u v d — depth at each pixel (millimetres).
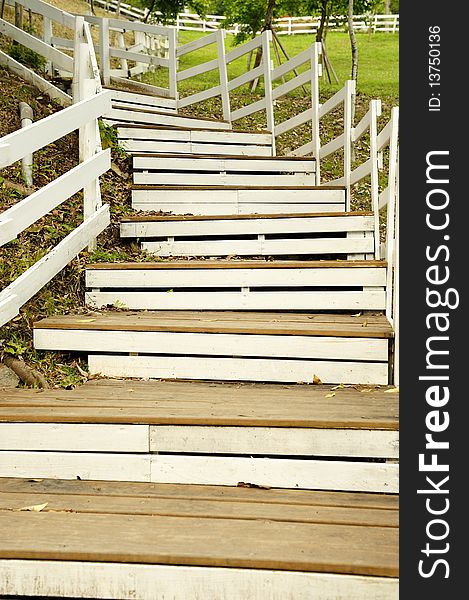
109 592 2258
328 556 2221
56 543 2305
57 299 4316
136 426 2945
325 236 5328
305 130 10773
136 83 10531
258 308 4328
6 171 5750
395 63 18047
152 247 5199
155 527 2430
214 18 23219
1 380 3584
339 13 14906
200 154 7410
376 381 3650
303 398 3312
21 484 2896
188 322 3916
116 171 6629
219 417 2914
